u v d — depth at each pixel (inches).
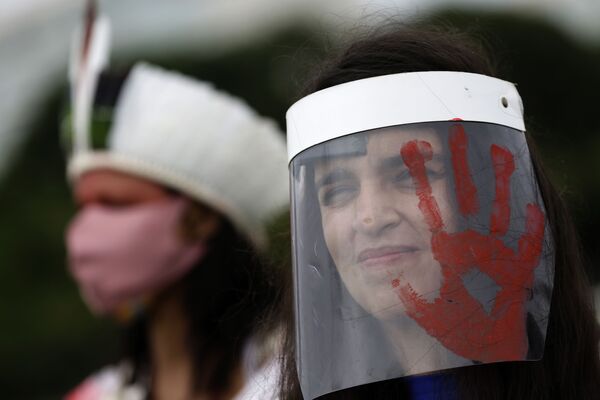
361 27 135.1
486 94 117.3
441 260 111.0
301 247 117.5
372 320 111.3
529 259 113.0
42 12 487.8
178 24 446.3
